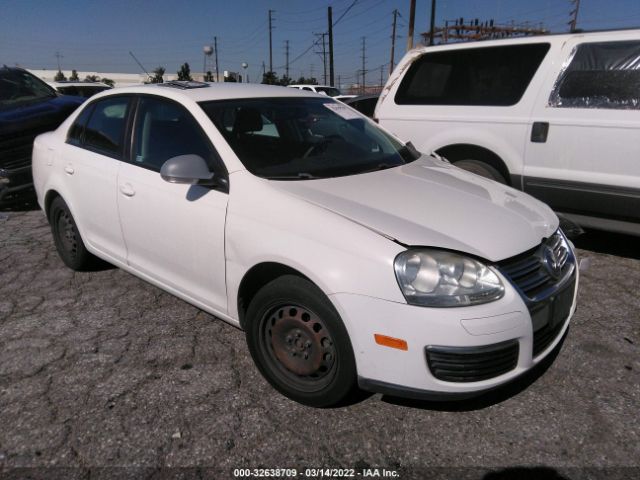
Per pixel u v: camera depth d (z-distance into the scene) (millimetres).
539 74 4719
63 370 3025
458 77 5219
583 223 4586
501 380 2326
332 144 3436
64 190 4113
